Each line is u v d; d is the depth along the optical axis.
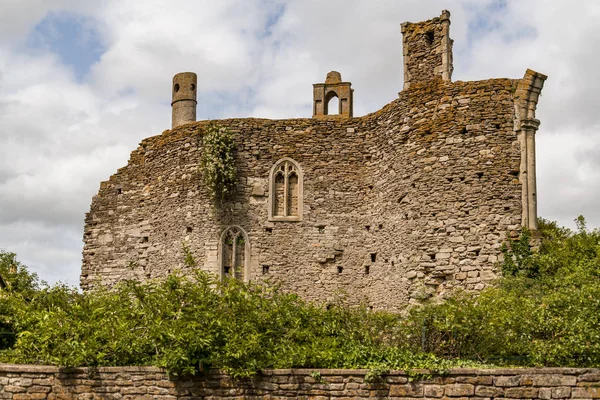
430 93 28.39
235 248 30.66
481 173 26.94
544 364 17.56
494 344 18.91
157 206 33.06
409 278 27.62
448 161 27.44
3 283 31.84
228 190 30.94
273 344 18.03
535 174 26.83
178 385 16.94
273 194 31.09
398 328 20.91
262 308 19.06
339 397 16.53
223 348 17.17
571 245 27.28
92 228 35.16
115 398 17.03
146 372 17.08
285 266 30.61
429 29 29.34
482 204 26.75
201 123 32.25
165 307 18.31
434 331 19.70
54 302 22.59
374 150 30.83
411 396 16.30
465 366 17.03
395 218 28.91
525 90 27.17
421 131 28.27
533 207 26.53
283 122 31.67
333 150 31.38
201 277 19.14
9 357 18.97
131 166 34.78
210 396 16.84
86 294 23.36
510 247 26.17
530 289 23.86
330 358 17.14
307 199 31.03
